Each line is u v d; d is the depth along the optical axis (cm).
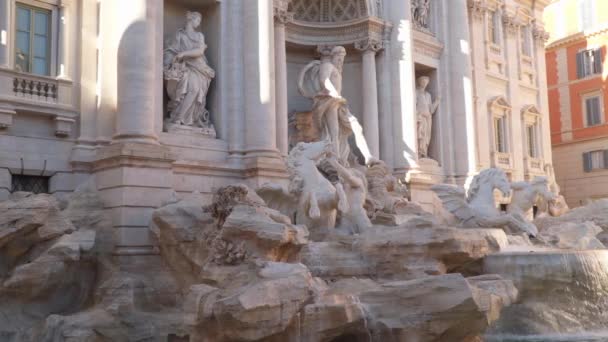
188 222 1727
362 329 1307
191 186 2133
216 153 2248
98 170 1962
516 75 3969
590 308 1806
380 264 1719
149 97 1978
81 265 1709
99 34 2091
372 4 2895
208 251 1584
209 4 2355
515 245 2100
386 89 2939
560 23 4994
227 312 1152
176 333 1559
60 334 1479
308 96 2683
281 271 1299
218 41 2325
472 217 2427
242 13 2345
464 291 1312
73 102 2041
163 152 1941
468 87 3300
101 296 1680
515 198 2597
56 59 2048
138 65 1969
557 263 1777
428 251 1714
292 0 2842
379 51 2945
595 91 4691
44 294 1611
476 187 2514
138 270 1814
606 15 4644
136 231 1855
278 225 1441
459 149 3266
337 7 2934
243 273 1352
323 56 2892
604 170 4603
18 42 1988
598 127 4644
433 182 2934
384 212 2425
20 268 1526
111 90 2062
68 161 1998
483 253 1831
